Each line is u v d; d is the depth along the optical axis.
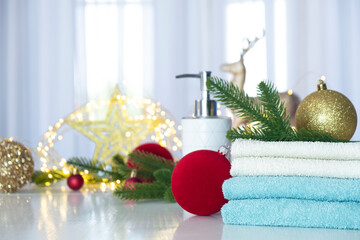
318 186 0.42
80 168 0.76
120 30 2.22
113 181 0.74
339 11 2.18
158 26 2.23
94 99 2.20
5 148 0.69
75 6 2.22
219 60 2.22
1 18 2.21
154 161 0.67
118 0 2.22
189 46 2.23
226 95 0.52
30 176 0.72
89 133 1.04
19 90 2.20
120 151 1.03
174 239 0.37
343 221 0.41
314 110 0.50
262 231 0.40
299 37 2.19
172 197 0.55
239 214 0.43
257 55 2.18
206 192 0.46
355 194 0.41
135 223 0.44
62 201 0.61
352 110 0.50
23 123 2.19
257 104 0.52
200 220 0.46
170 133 1.11
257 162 0.43
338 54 2.18
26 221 0.46
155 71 2.22
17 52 2.21
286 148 0.43
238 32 2.22
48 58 2.21
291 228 0.42
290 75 2.18
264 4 2.21
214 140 0.58
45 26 2.22
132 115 1.88
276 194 0.43
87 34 2.22
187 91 2.21
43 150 0.90
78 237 0.38
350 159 0.42
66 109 2.20
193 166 0.47
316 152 0.43
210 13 2.23
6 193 0.70
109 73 2.21
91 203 0.59
